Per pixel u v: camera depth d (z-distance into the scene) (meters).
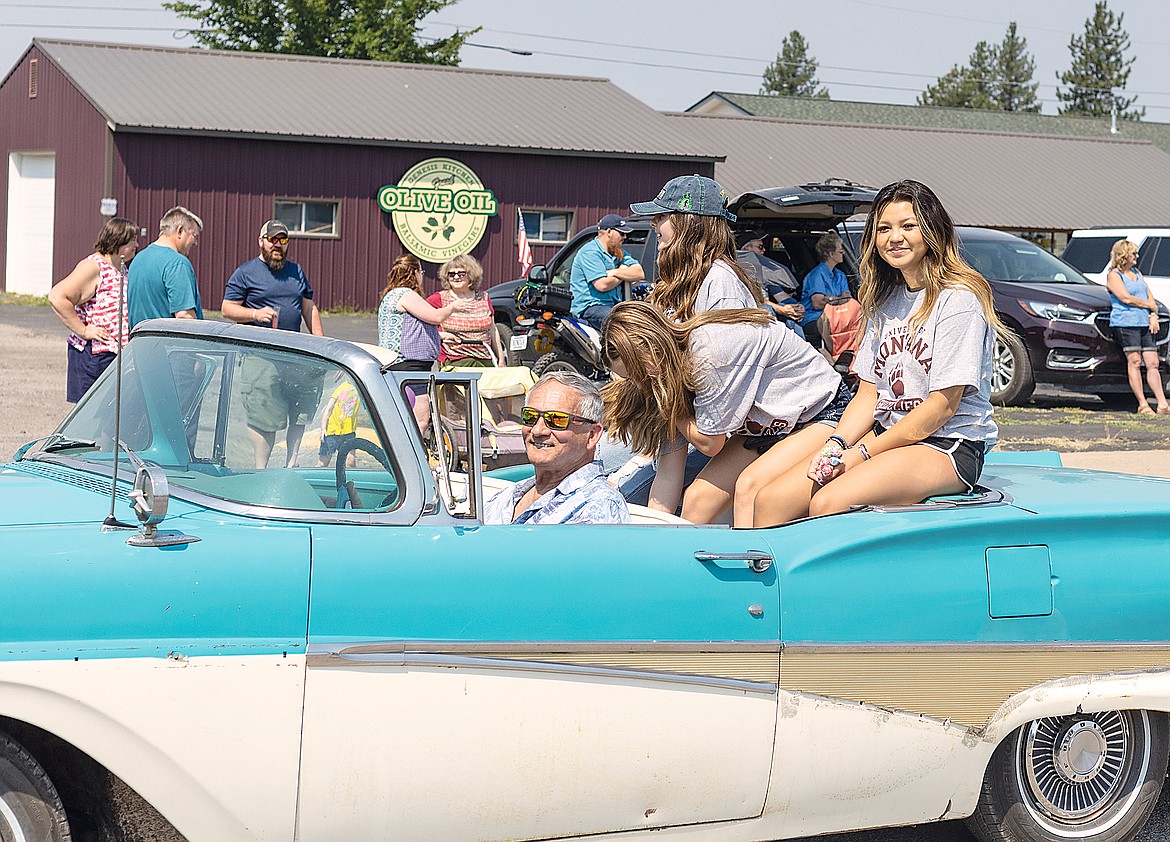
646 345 4.07
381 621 3.16
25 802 3.04
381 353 6.22
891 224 4.14
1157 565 3.97
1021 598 3.80
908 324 4.20
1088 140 38.94
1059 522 3.86
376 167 27.41
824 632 3.59
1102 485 4.47
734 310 4.16
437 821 3.24
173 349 3.72
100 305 7.46
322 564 3.15
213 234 26.19
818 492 4.02
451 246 28.12
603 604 3.36
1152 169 37.62
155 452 3.56
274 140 26.39
